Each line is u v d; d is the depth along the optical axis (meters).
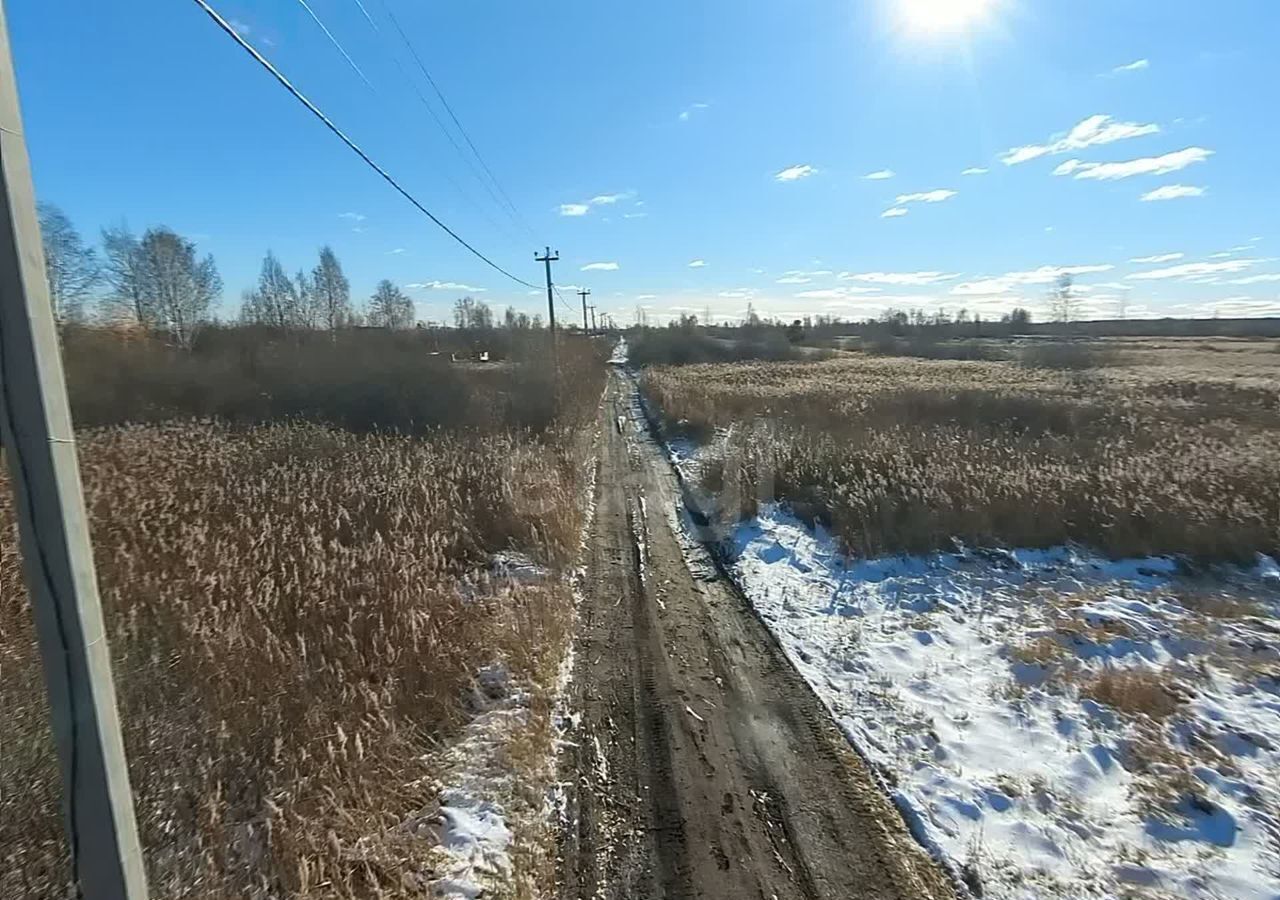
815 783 5.42
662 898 4.29
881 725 6.25
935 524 11.38
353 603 7.59
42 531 1.90
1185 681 6.78
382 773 5.23
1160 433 17.56
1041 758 5.66
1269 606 8.73
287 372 27.31
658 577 10.36
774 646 7.96
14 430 1.86
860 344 75.25
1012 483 12.43
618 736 6.12
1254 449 15.20
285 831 4.33
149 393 25.00
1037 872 4.45
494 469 13.82
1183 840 4.70
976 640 7.95
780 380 36.59
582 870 4.53
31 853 4.19
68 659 1.95
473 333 60.19
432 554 9.62
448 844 4.64
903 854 4.64
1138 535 10.85
